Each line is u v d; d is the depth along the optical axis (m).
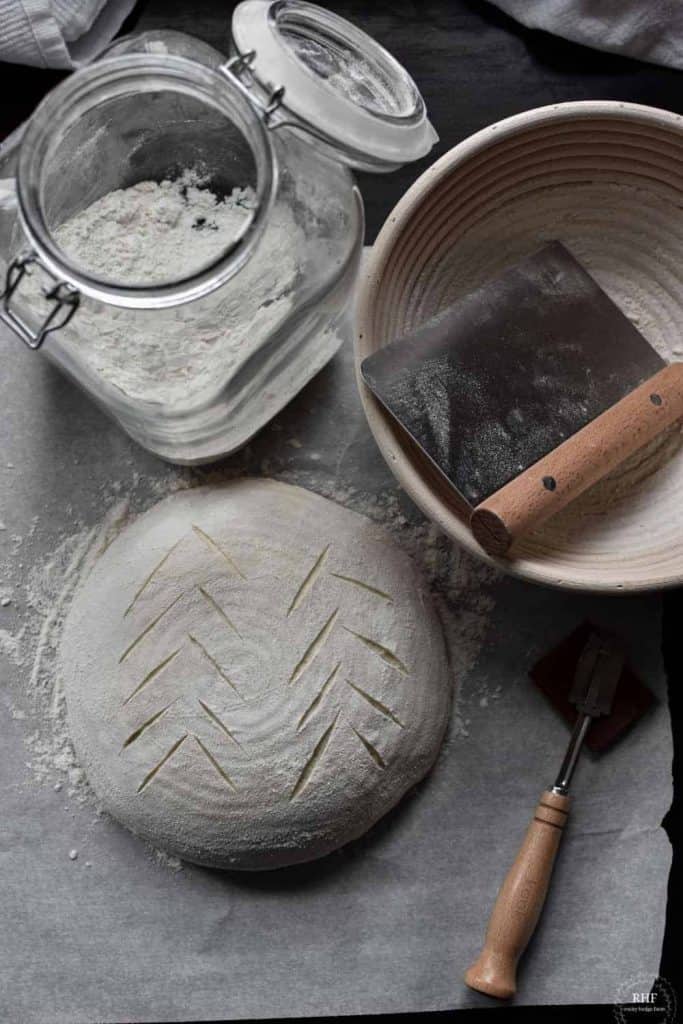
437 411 1.07
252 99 0.88
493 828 1.21
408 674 1.18
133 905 1.20
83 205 1.13
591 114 1.07
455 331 1.09
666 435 1.15
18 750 1.22
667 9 1.28
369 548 1.21
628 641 1.23
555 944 1.18
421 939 1.19
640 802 1.20
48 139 0.89
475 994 1.18
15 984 1.18
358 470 1.27
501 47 1.34
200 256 1.12
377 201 1.32
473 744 1.22
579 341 1.12
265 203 0.87
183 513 1.22
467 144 1.06
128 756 1.17
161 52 1.00
